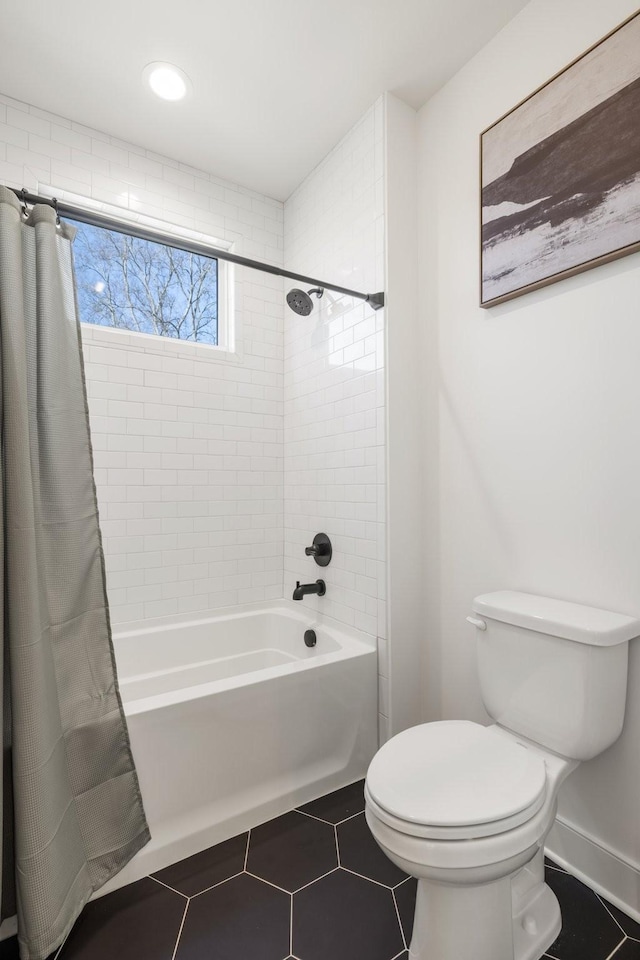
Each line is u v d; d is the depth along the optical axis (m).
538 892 1.23
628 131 1.25
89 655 1.32
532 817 0.99
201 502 2.42
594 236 1.33
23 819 1.11
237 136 2.20
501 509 1.63
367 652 1.89
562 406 1.45
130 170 2.24
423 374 1.96
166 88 1.92
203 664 2.33
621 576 1.30
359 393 2.07
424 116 1.99
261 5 1.57
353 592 2.08
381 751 1.18
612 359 1.32
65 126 2.09
